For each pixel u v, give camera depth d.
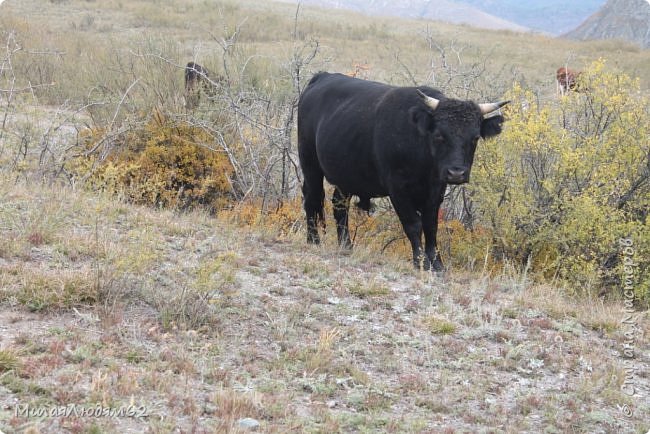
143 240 8.47
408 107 9.66
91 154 12.98
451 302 8.66
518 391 6.75
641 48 44.31
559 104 11.89
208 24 38.38
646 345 8.24
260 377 6.39
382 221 11.82
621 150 10.77
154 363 6.32
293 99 13.27
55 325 6.85
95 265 8.04
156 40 19.08
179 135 13.22
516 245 10.94
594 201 10.23
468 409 6.30
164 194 12.38
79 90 17.69
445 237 11.41
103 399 5.58
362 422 5.78
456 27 48.41
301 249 10.45
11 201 10.05
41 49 21.52
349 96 10.71
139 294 7.60
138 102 14.20
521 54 36.41
